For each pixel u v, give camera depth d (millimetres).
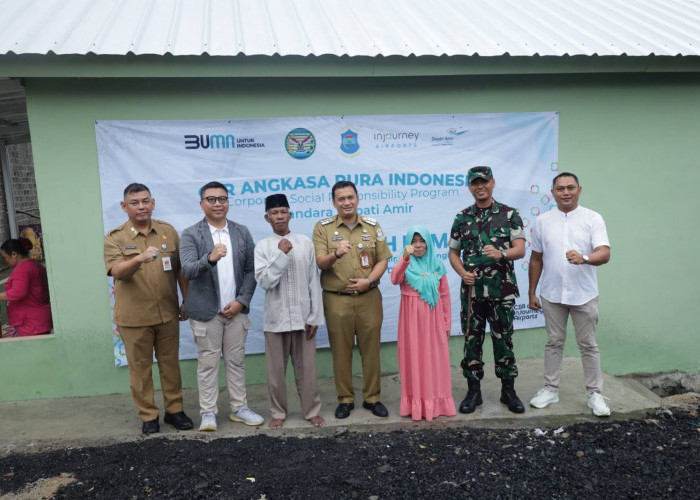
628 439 4234
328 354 5504
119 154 4988
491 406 4824
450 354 5723
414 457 3973
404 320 4594
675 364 6164
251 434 4352
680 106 5867
